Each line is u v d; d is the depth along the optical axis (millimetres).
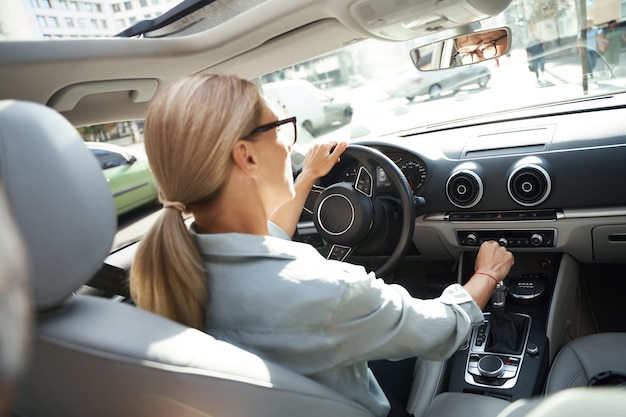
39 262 626
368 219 1602
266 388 778
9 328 321
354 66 4832
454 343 1021
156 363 681
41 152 645
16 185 618
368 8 1355
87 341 664
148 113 870
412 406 1540
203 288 887
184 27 1474
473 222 1999
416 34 1567
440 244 2129
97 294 1707
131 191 2365
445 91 4488
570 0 2986
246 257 894
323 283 856
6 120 640
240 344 906
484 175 1970
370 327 897
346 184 1625
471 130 2137
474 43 1637
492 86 3393
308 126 3539
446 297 1050
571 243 1917
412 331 943
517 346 1771
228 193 914
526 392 1636
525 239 1962
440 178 2033
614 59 2812
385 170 1606
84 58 1267
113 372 671
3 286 324
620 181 1815
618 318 2145
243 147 885
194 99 840
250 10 1430
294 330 870
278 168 965
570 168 1865
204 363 724
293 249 916
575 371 1474
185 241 881
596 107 1980
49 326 675
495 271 1226
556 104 2100
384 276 1646
